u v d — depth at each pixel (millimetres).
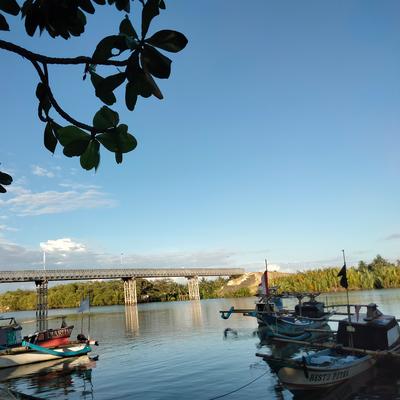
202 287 177375
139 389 23156
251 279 152500
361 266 147625
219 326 54969
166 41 1896
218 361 29797
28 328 74500
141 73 1919
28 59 1913
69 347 32375
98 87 1964
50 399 21797
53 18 2100
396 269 125875
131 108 1991
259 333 44219
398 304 65938
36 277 75875
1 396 6637
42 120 2199
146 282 160625
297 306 42062
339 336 23156
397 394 18656
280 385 21828
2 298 159250
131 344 42438
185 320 67688
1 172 2699
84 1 2117
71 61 1908
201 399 20375
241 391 21250
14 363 29391
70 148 2129
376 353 20766
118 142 2188
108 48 1875
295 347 33812
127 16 1896
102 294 151875
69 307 152125
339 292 115312
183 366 28891
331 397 18844
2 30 2113
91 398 21844
